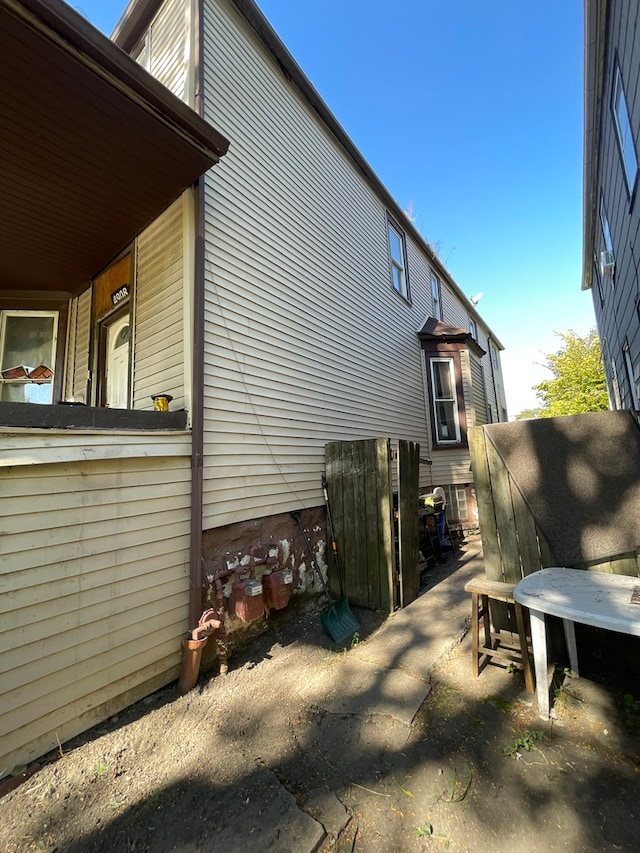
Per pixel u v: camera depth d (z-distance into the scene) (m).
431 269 10.75
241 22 4.45
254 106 4.52
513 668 2.71
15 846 1.64
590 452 2.79
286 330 4.70
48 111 2.55
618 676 2.55
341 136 6.47
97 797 1.88
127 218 3.76
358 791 1.84
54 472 2.38
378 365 7.08
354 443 4.63
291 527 4.34
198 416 3.23
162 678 2.82
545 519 2.80
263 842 1.60
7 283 4.96
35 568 2.25
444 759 1.99
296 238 5.12
